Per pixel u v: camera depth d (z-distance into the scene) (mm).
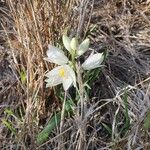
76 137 302
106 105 339
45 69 331
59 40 331
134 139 303
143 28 406
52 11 322
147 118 289
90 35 385
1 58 375
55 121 314
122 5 425
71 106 318
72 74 299
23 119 326
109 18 409
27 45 327
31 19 321
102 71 356
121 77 364
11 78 360
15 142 318
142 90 345
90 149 315
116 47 382
